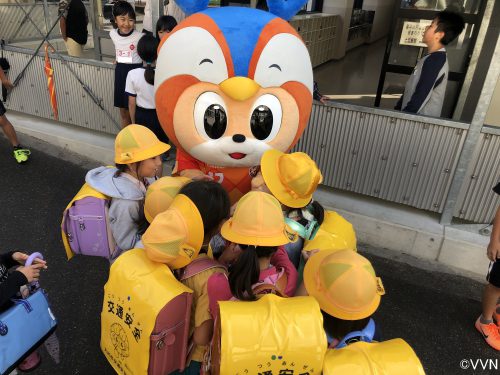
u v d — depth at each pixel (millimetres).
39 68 5645
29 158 5438
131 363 1729
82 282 3400
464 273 3697
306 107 2484
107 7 7301
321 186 4500
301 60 2414
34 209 4363
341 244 2270
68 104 5605
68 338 2863
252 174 2625
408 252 3908
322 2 8602
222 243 2268
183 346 1723
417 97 3768
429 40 3744
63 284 3367
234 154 2398
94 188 2270
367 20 10898
